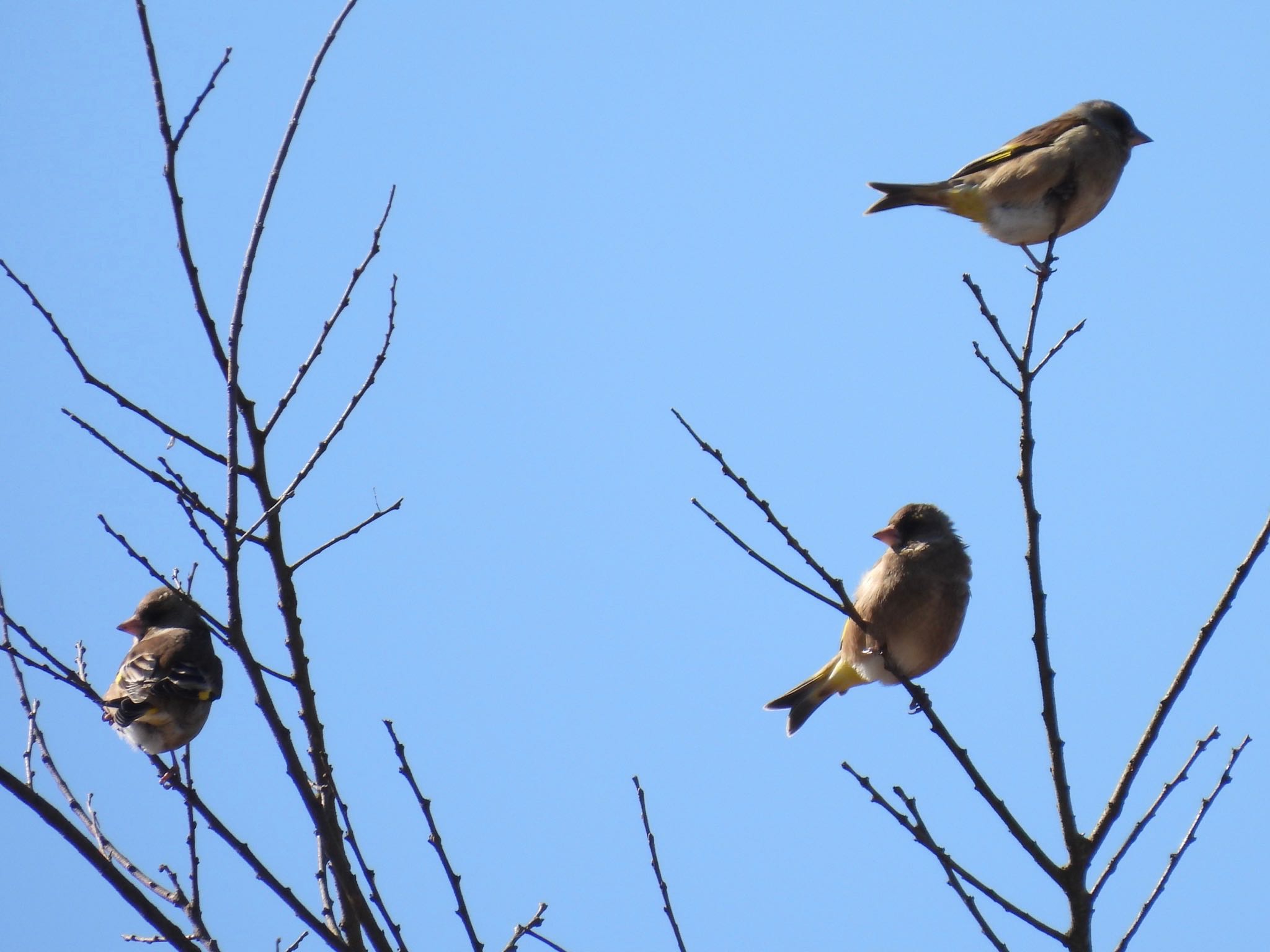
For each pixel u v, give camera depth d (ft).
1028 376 34.09
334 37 28.86
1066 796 32.68
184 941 29.09
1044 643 33.50
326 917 31.65
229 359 28.84
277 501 30.63
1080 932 31.24
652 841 32.30
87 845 29.01
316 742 30.07
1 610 34.27
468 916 29.94
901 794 31.42
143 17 28.14
